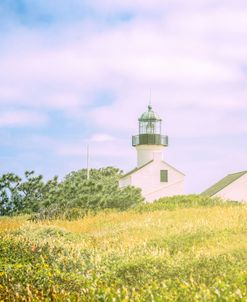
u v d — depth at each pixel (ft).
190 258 57.41
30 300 36.35
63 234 90.58
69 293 38.47
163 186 221.05
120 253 65.36
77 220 124.57
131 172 227.81
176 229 82.79
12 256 59.47
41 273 44.62
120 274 52.44
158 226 90.02
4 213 175.63
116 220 112.37
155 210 130.93
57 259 58.49
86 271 54.03
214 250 62.23
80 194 154.40
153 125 240.32
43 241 74.18
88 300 35.40
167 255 60.44
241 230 78.13
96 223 112.06
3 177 176.55
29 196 178.91
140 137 237.25
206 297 33.99
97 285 42.34
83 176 256.52
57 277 44.09
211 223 84.99
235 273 47.37
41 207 156.87
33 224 107.04
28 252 61.98
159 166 221.25
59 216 130.31
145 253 63.57
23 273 44.62
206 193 214.69
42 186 179.42
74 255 61.87
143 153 238.07
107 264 58.03
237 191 201.46
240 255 57.11
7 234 85.71
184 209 122.62
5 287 39.24
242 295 34.32
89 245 78.23
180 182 222.48
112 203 152.66
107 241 78.43
